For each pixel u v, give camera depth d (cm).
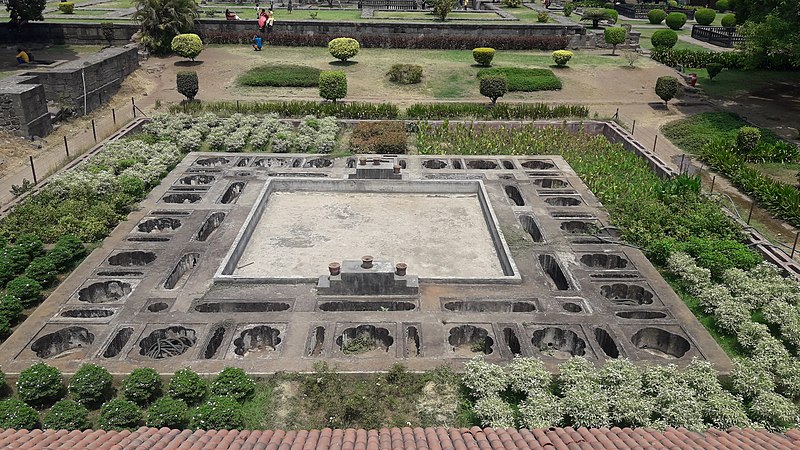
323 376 1147
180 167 2170
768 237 1780
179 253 1598
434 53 3844
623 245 1678
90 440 884
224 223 1758
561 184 2123
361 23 3944
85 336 1297
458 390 1136
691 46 4200
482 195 1966
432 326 1314
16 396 1116
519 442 879
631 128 2722
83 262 1548
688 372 1153
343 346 1298
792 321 1309
